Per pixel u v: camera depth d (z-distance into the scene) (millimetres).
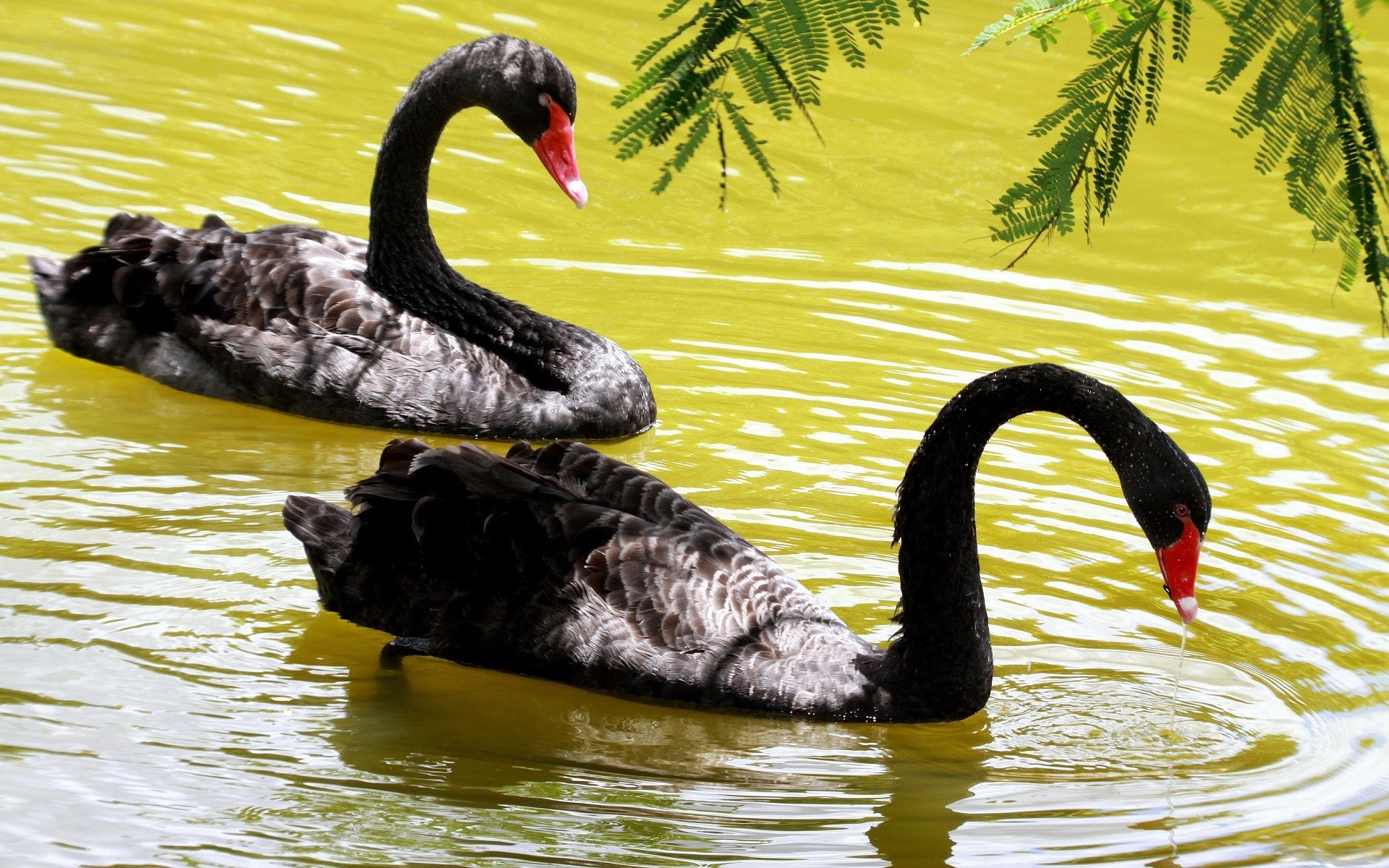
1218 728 9578
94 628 9859
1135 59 6035
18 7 22812
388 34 23188
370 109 20594
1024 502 12617
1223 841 8250
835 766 9070
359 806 8273
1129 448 9227
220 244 14336
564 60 22203
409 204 14453
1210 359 15695
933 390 14750
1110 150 6098
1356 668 10297
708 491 12555
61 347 14469
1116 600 11125
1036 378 9391
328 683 9703
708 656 9602
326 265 14344
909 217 19047
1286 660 10398
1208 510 9133
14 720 8766
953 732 9516
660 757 9086
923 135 21156
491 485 9898
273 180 18219
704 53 6023
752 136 6125
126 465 12352
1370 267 5770
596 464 10344
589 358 14078
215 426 13430
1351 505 12734
